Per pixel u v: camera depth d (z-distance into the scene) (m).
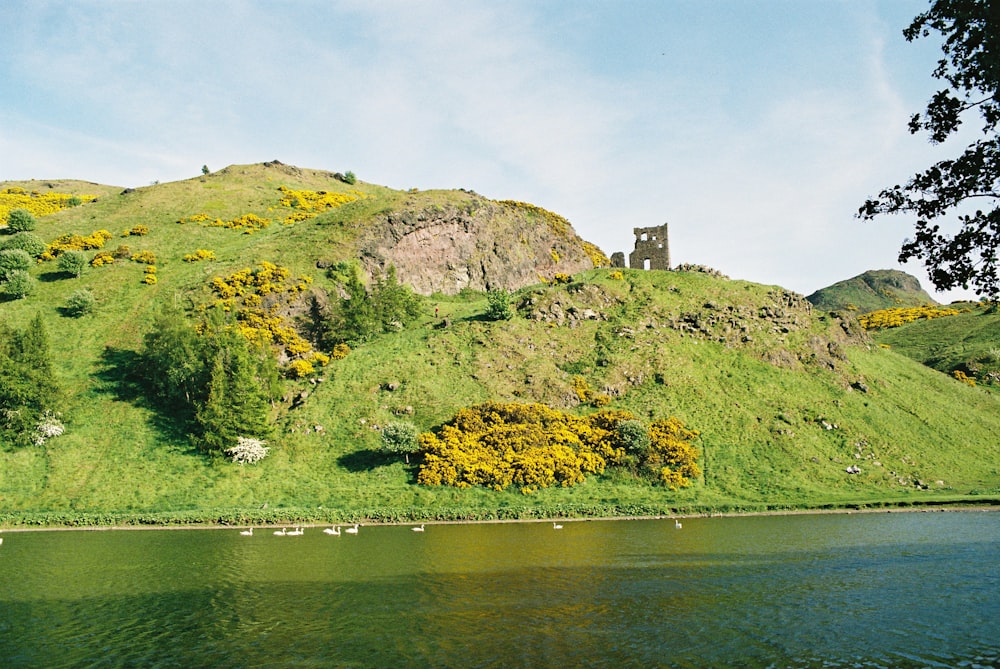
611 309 108.88
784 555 44.34
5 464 65.25
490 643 28.31
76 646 28.45
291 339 93.12
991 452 83.19
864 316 186.50
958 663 25.55
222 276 104.12
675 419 81.12
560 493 66.75
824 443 80.44
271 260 112.31
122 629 30.48
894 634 28.75
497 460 69.75
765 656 26.42
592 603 33.78
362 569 41.28
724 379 92.50
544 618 31.52
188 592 36.22
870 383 98.19
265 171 189.88
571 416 80.69
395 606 33.50
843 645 27.56
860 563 41.62
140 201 147.38
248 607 33.53
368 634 29.50
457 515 60.41
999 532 51.31
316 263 112.88
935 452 81.44
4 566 42.25
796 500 66.81
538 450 71.19
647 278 118.81
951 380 107.94
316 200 163.00
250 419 71.81
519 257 146.88
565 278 125.25
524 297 109.88
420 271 129.38
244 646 28.28
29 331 73.62
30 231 124.19
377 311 102.69
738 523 57.72
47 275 106.56
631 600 34.22
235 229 135.12
